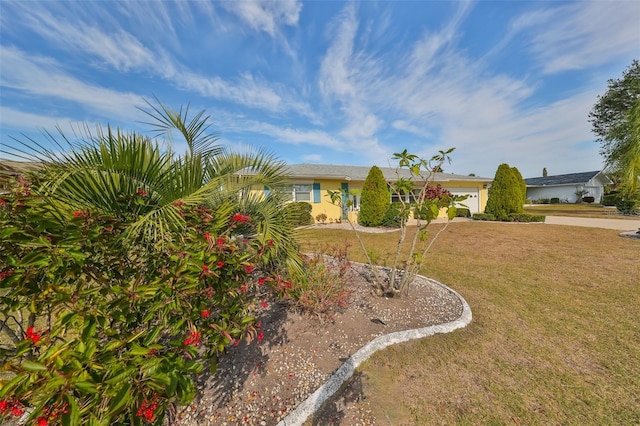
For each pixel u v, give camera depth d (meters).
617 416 2.02
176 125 3.07
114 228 1.67
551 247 7.80
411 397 2.26
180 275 1.44
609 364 2.62
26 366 1.02
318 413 2.11
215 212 2.09
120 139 2.09
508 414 2.08
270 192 3.64
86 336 1.18
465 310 3.73
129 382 1.08
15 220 1.42
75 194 1.86
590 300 4.10
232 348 2.77
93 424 0.98
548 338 3.10
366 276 4.98
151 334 1.36
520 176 19.97
